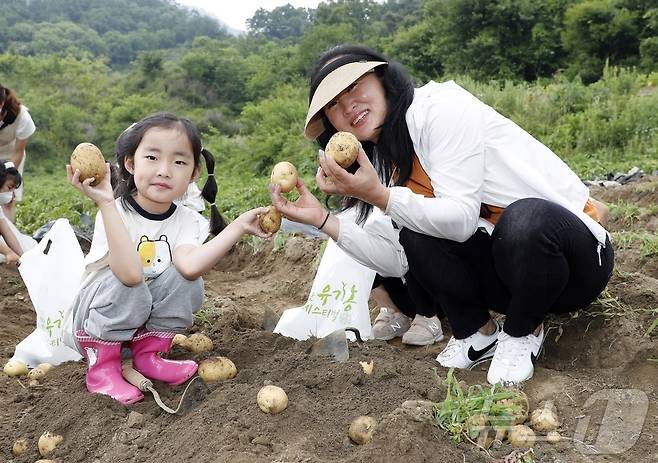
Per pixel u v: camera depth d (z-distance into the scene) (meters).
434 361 3.37
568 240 2.88
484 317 3.27
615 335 3.24
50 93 56.00
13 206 6.44
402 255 3.43
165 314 3.06
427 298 3.68
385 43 47.75
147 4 172.38
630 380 3.01
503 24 35.97
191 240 3.11
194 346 3.45
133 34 135.62
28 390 3.25
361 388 2.87
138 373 3.07
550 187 3.01
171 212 3.12
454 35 37.84
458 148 2.94
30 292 3.68
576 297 3.16
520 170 3.01
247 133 33.41
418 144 3.05
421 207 2.87
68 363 3.64
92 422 2.77
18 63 60.16
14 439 2.81
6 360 3.81
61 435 2.75
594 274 3.05
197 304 3.15
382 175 3.35
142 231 3.06
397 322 4.00
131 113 51.34
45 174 42.19
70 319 3.24
